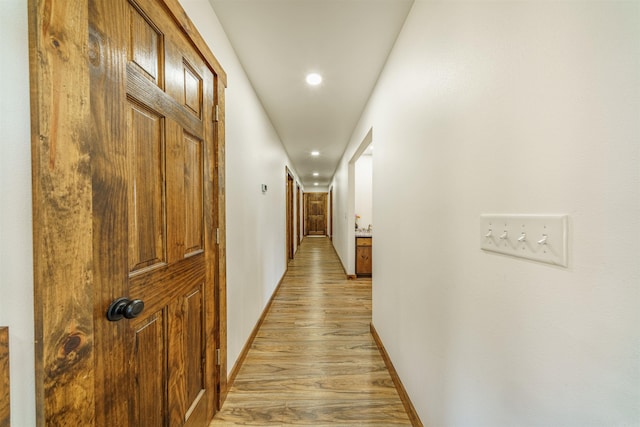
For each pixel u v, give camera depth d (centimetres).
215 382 137
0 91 46
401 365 151
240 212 182
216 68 131
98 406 63
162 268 89
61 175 52
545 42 55
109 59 66
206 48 120
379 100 203
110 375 66
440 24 103
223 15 140
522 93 62
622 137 42
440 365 104
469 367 84
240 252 182
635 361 41
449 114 96
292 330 237
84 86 57
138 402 77
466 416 86
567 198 51
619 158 42
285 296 334
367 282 400
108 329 66
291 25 148
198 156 117
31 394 49
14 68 47
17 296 48
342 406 143
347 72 199
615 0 43
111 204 66
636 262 40
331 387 159
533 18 58
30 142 49
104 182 64
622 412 43
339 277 430
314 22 145
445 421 100
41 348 49
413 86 133
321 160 557
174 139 96
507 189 67
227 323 155
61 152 52
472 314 83
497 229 70
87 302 58
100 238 63
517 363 64
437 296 106
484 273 77
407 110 141
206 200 123
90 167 59
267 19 143
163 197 90
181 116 100
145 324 80
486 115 75
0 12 46
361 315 272
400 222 154
